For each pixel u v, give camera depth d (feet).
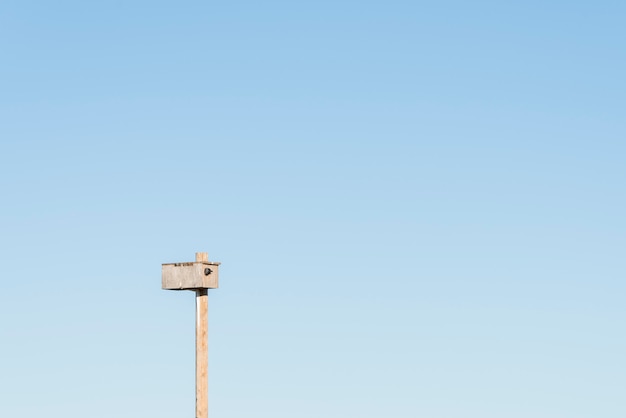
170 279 78.28
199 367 77.66
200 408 77.25
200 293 78.28
